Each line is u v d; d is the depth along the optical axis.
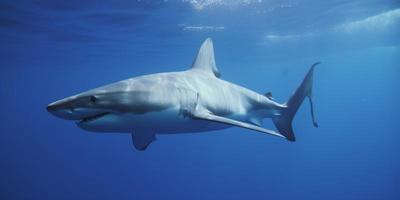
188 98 5.45
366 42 29.70
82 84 51.53
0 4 14.32
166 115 5.06
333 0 16.11
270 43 26.39
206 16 17.75
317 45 28.84
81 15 16.23
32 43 22.08
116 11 15.78
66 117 4.30
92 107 4.34
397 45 32.62
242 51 29.45
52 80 45.06
